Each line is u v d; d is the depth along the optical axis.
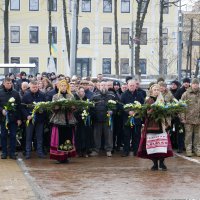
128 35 65.19
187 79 17.52
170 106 13.53
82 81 16.69
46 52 64.62
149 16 65.00
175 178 12.56
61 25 63.94
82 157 16.23
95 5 65.12
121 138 17.27
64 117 14.78
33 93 15.80
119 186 11.59
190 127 16.36
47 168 14.02
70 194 10.79
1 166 14.32
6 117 15.44
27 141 15.75
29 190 11.19
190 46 37.47
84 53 65.19
